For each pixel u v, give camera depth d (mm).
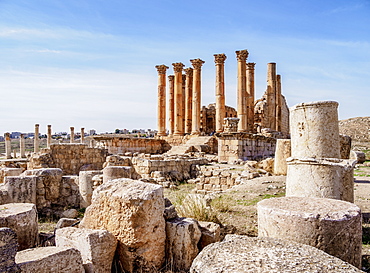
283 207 5066
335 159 7285
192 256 6125
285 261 3582
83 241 5406
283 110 48250
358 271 3363
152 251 5812
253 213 9211
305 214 4684
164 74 38406
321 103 7891
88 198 12398
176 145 35625
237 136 24188
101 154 25250
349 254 4637
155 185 6242
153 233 5867
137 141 33062
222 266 3525
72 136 42031
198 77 36125
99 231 5617
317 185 7215
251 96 36250
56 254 4824
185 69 40531
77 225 7543
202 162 22703
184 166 21062
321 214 4676
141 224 5738
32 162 21688
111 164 20469
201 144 31734
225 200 10992
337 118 8047
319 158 7332
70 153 23328
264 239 4344
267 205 5227
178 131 36688
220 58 33844
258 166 20547
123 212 5836
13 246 4270
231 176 16938
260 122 43406
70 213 10969
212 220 8117
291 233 4719
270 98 37000
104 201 6180
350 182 7215
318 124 7863
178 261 6047
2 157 43250
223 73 34062
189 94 40344
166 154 29250
